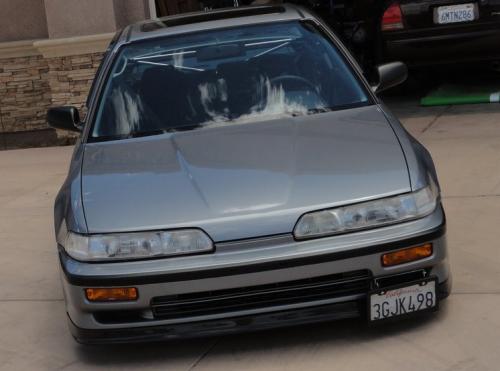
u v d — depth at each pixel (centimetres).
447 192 595
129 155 421
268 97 461
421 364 359
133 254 357
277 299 361
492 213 543
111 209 370
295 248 353
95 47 877
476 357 361
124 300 358
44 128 981
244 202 361
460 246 492
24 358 414
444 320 396
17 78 966
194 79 474
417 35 844
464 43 833
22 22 955
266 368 370
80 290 362
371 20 1013
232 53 486
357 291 364
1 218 662
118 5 886
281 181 371
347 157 388
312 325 401
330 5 1091
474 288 430
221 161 396
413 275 372
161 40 499
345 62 478
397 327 392
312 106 454
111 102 468
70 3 876
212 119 452
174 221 357
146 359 391
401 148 393
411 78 1027
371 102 456
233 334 384
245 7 562
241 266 350
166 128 450
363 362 365
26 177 786
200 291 354
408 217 362
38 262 555
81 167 417
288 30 497
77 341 380
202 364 380
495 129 749
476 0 817
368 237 357
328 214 356
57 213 404
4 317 468
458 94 890
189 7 1142
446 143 722
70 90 896
